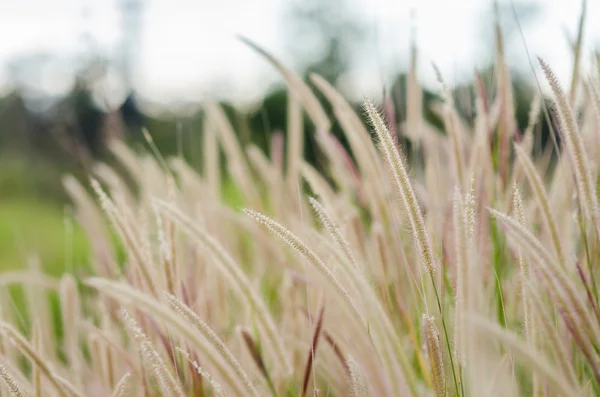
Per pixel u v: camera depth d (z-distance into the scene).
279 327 1.25
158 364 0.91
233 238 1.55
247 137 1.90
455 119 1.13
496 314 1.06
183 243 1.22
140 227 1.14
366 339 0.95
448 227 1.08
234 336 1.16
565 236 1.08
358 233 1.19
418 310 1.03
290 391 1.02
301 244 0.90
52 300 1.65
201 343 0.89
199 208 1.29
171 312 0.90
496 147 1.17
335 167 1.33
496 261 1.10
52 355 1.27
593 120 1.12
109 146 1.77
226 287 1.18
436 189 1.26
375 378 0.94
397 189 0.91
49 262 2.54
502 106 1.15
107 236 1.51
